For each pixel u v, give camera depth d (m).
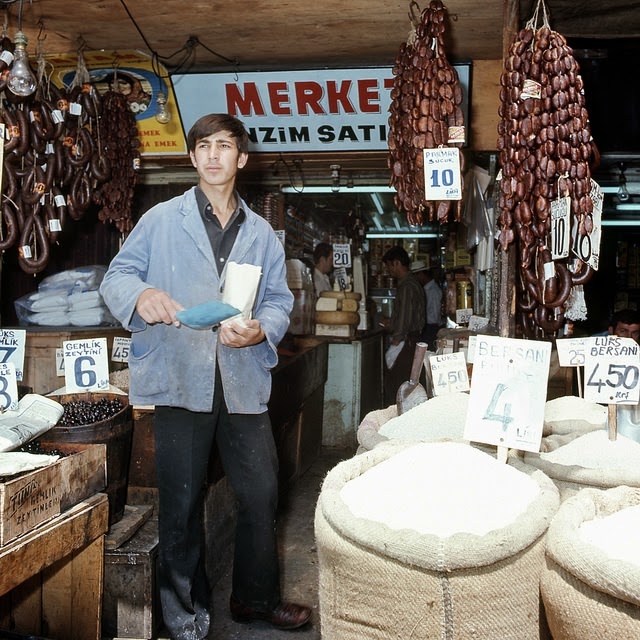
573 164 2.38
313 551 3.48
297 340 5.30
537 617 1.46
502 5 3.16
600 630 1.25
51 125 3.40
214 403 2.38
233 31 3.54
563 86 2.38
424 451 1.71
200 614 2.46
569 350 2.34
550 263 2.47
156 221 2.38
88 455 2.21
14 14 3.31
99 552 2.24
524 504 1.54
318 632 2.62
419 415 2.23
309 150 4.36
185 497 2.38
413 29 2.91
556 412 2.38
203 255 2.33
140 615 2.43
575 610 1.28
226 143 2.32
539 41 2.40
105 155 3.86
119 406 2.69
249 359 2.39
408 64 2.86
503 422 1.78
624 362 1.92
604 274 7.57
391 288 9.03
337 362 5.71
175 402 2.33
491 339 1.83
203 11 3.29
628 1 2.63
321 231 8.24
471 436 1.79
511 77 2.45
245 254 2.38
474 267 5.46
